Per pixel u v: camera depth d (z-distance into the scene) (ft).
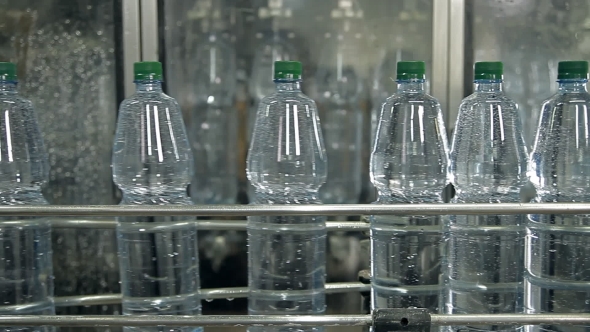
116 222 3.17
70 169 3.35
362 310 3.21
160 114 2.92
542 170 2.73
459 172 2.79
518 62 3.42
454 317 2.12
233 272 3.46
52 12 3.28
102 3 3.27
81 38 3.29
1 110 2.74
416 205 2.11
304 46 3.43
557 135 2.74
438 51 3.36
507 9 3.38
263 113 3.00
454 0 3.33
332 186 3.47
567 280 2.70
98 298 3.24
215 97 3.43
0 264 2.84
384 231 2.84
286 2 3.42
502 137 2.80
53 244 3.37
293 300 3.00
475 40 3.38
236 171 3.47
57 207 2.15
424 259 2.83
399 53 3.42
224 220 3.31
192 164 3.10
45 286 3.01
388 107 2.92
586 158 2.69
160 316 2.18
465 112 2.82
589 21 3.42
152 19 3.28
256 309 2.98
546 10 3.40
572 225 2.70
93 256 3.41
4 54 3.28
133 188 2.89
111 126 3.34
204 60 3.40
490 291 2.77
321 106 3.46
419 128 2.86
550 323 2.12
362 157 3.47
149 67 2.52
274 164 2.93
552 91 3.45
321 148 3.01
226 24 3.40
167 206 2.15
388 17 3.41
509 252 2.79
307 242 3.02
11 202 2.74
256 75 3.43
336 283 3.23
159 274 3.01
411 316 2.11
